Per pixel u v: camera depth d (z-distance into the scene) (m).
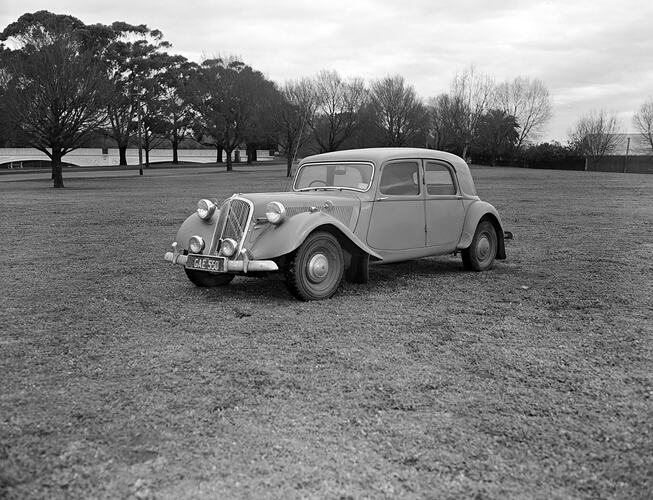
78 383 3.64
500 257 7.85
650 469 2.66
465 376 3.78
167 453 2.79
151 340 4.52
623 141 61.16
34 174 44.44
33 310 5.48
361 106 46.03
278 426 3.06
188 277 6.40
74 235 11.16
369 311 5.40
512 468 2.67
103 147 71.69
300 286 5.66
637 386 3.61
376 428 3.04
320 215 5.70
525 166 64.50
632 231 11.59
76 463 2.69
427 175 6.90
